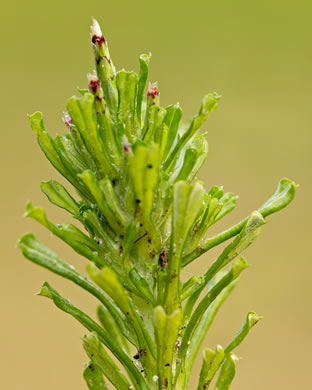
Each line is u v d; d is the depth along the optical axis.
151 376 0.17
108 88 0.17
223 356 0.16
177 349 0.17
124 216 0.16
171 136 0.17
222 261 0.17
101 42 0.17
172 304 0.16
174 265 0.16
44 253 0.16
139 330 0.16
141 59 0.17
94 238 0.17
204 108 0.16
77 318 0.17
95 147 0.16
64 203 0.17
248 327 0.17
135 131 0.17
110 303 0.17
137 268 0.17
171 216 0.16
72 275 0.16
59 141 0.17
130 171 0.16
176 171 0.17
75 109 0.16
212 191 0.17
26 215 0.16
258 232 0.17
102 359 0.17
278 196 0.17
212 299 0.17
